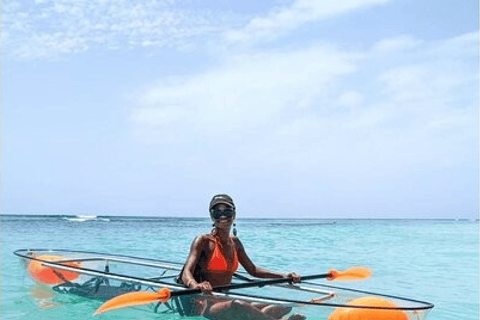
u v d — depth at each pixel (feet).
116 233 81.66
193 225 146.61
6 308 21.02
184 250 50.57
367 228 123.54
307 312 16.55
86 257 26.22
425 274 36.06
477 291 29.01
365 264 41.45
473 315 22.65
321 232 95.96
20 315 19.97
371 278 33.83
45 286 22.65
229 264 18.71
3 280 27.58
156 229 102.47
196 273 18.62
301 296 19.06
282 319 16.76
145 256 44.91
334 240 71.10
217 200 18.94
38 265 22.99
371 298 17.11
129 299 16.43
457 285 31.19
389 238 77.20
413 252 52.60
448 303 25.36
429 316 22.40
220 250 18.66
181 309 17.97
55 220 168.76
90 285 20.83
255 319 16.83
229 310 17.04
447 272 37.24
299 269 38.01
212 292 17.34
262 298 16.92
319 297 18.65
